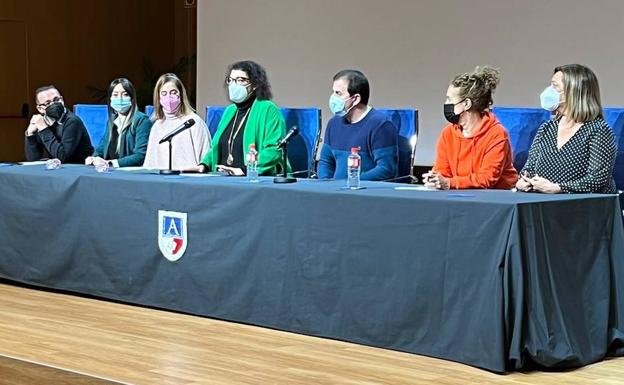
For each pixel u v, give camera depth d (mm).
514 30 6355
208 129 5246
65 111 5770
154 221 4418
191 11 11031
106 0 10523
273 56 7711
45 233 4848
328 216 3859
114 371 3455
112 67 10617
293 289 3992
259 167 4762
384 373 3453
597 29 5973
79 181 4688
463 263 3533
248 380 3361
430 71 6824
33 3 9859
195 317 4309
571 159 3861
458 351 3572
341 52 7305
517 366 3445
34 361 3570
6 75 9695
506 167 4113
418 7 6840
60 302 4652
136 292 4527
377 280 3756
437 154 4258
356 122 4664
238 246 4145
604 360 3705
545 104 3936
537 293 3447
